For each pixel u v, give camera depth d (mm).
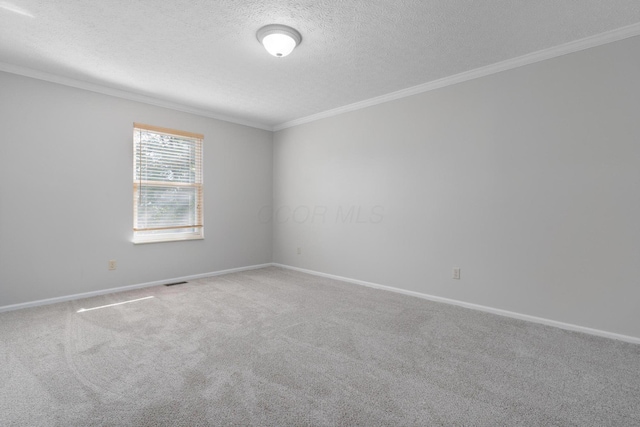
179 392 1689
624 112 2346
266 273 4699
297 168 4875
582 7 2068
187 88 3551
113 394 1666
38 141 3121
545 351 2191
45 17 2197
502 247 2932
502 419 1498
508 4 2039
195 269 4332
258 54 2744
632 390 1740
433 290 3398
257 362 2020
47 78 3143
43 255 3166
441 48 2633
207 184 4434
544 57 2660
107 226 3561
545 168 2689
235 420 1472
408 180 3592
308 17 2197
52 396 1645
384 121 3795
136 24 2289
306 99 3928
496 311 2959
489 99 2980
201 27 2330
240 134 4812
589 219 2496
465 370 1938
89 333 2453
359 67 2998
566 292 2600
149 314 2891
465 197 3156
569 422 1483
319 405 1590
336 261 4359
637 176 2307
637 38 2291
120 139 3635
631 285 2334
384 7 2078
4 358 2047
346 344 2289
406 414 1528
